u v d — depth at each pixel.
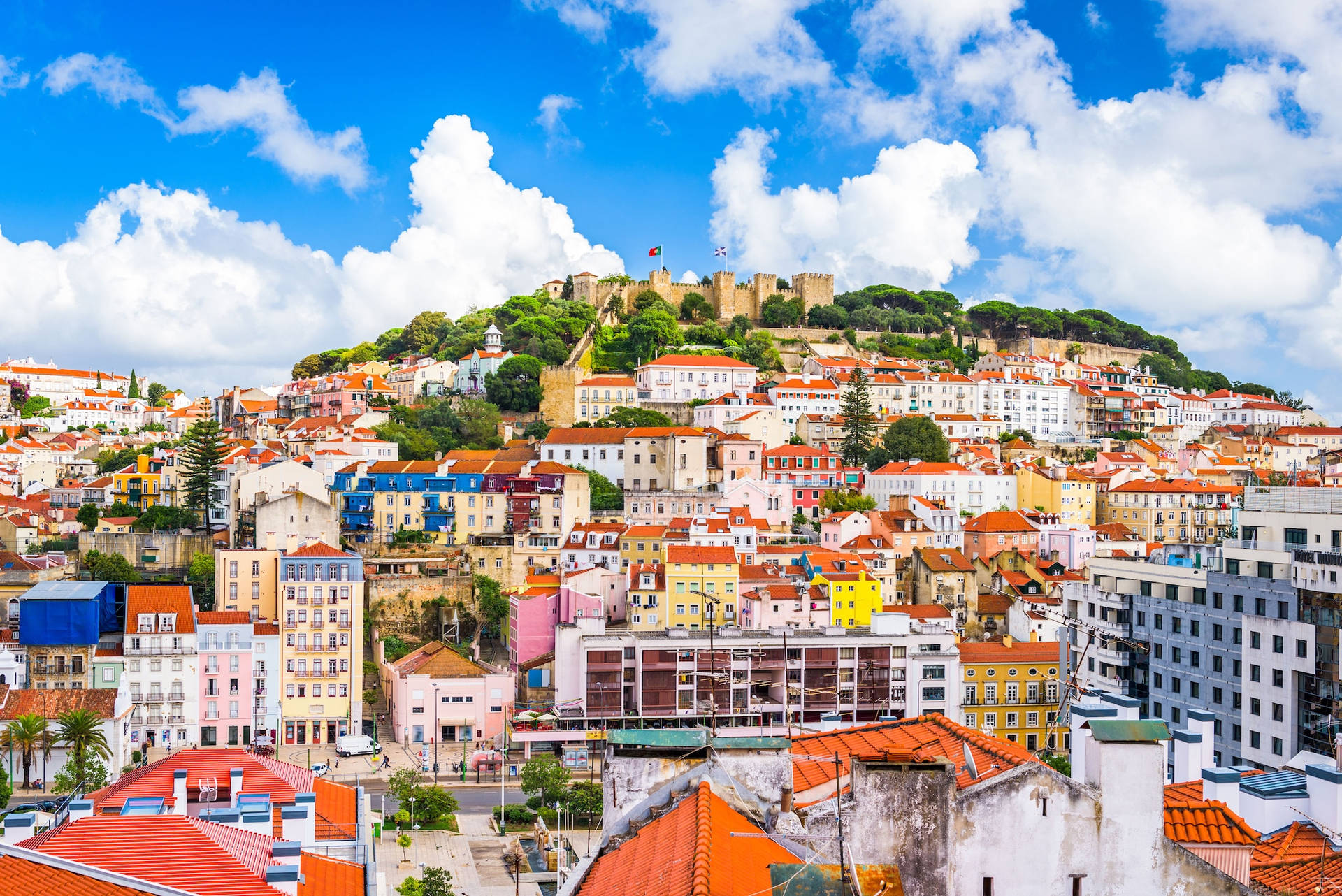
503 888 107.88
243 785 55.94
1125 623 138.00
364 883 47.53
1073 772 39.19
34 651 157.62
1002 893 35.25
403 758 163.75
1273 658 115.19
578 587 188.50
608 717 164.00
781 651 164.75
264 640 168.88
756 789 38.34
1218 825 43.06
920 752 37.59
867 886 34.84
